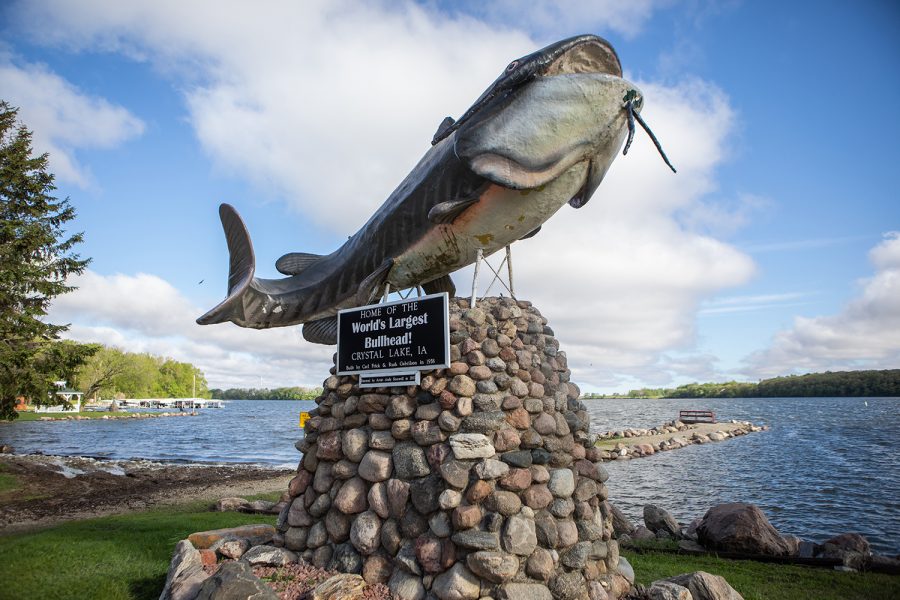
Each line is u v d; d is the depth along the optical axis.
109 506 14.06
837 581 7.84
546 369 6.44
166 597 5.27
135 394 110.94
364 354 6.51
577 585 5.38
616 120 6.13
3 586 6.17
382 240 7.68
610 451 31.25
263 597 4.74
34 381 17.53
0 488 16.34
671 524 10.89
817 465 26.94
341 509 5.99
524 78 5.92
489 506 5.35
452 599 5.06
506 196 6.46
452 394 5.78
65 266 19.41
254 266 7.95
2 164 18.44
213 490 17.09
